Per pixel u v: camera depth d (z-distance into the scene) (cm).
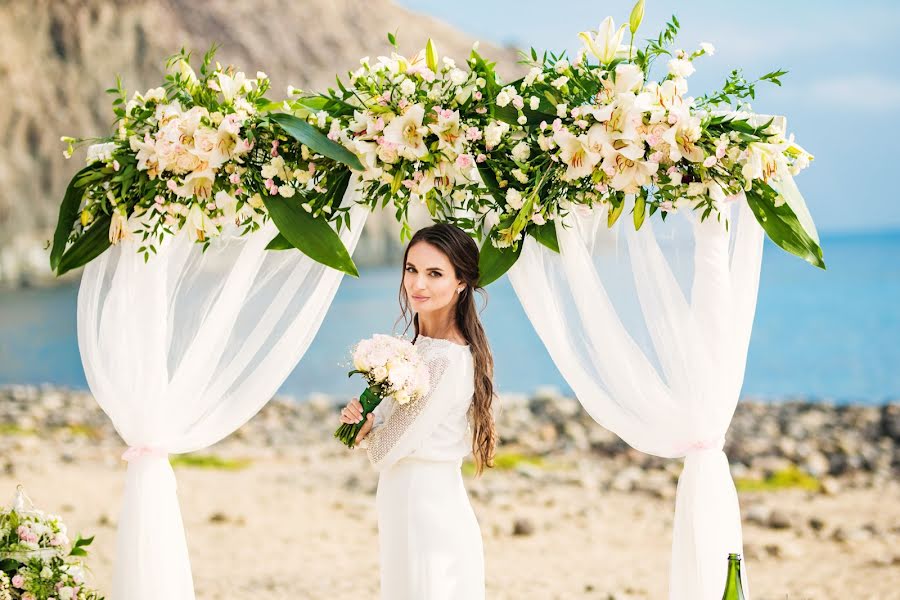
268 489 1030
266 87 399
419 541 375
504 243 388
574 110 371
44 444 1267
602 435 1334
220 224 396
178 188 384
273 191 387
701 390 394
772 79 371
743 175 374
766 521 896
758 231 400
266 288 409
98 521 823
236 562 751
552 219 397
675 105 367
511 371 2738
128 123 390
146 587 394
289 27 8775
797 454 1219
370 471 1140
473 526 390
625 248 399
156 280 403
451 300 397
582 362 403
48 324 3516
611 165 371
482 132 383
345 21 9156
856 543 831
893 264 6075
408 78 385
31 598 382
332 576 715
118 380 400
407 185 388
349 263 387
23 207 6162
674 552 401
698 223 396
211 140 377
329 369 2656
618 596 667
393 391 364
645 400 397
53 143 6550
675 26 372
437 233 389
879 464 1182
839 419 1458
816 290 4722
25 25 6938
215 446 1306
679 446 401
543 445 1289
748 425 1406
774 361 3117
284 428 1448
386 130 376
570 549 816
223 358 408
